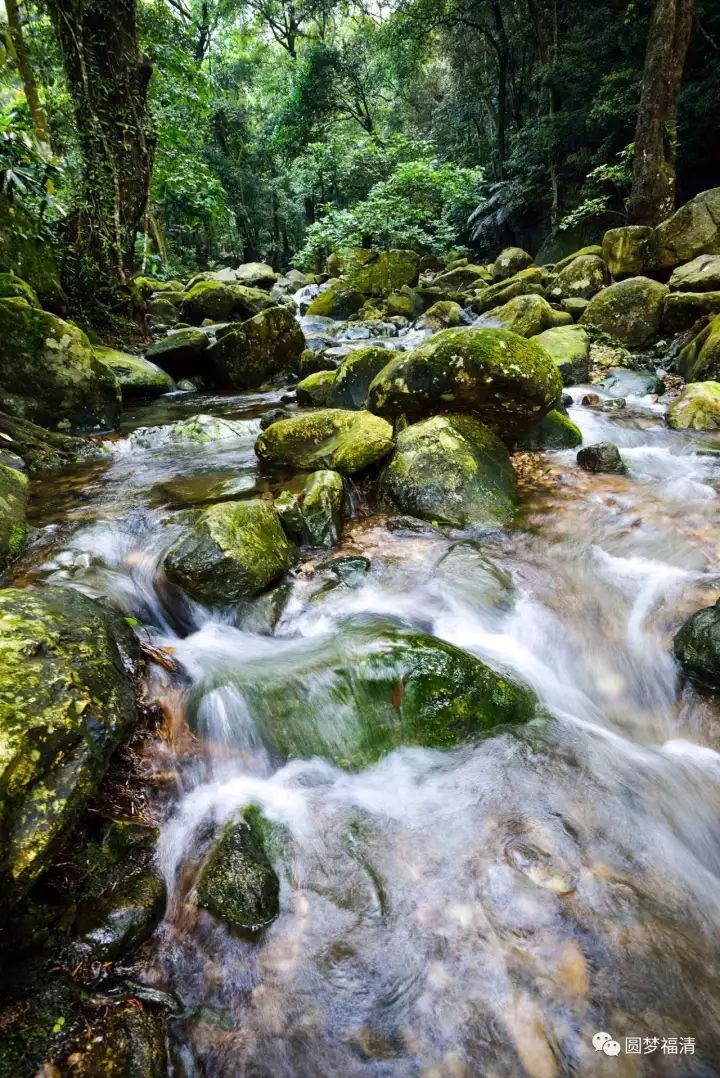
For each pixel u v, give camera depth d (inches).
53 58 423.2
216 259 1043.3
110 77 343.6
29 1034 56.5
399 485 171.9
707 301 320.8
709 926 75.1
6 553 139.3
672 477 193.6
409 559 148.7
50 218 325.7
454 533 161.2
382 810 90.0
